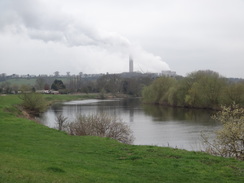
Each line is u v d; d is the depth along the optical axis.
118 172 12.12
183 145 33.78
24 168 11.22
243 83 70.69
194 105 85.31
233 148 21.12
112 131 30.34
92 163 13.55
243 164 14.48
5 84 163.25
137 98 154.75
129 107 87.69
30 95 64.25
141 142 35.78
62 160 13.64
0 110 41.12
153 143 35.06
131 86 168.88
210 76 83.44
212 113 69.75
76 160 13.96
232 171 13.09
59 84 175.25
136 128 46.81
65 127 32.41
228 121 22.72
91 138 22.06
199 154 16.66
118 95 168.12
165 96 96.75
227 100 69.06
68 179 10.23
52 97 125.69
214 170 13.19
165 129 45.69
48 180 9.80
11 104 57.38
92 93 173.00
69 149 17.25
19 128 25.25
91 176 10.99
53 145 18.28
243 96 66.94
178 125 50.12
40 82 174.75
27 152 15.26
